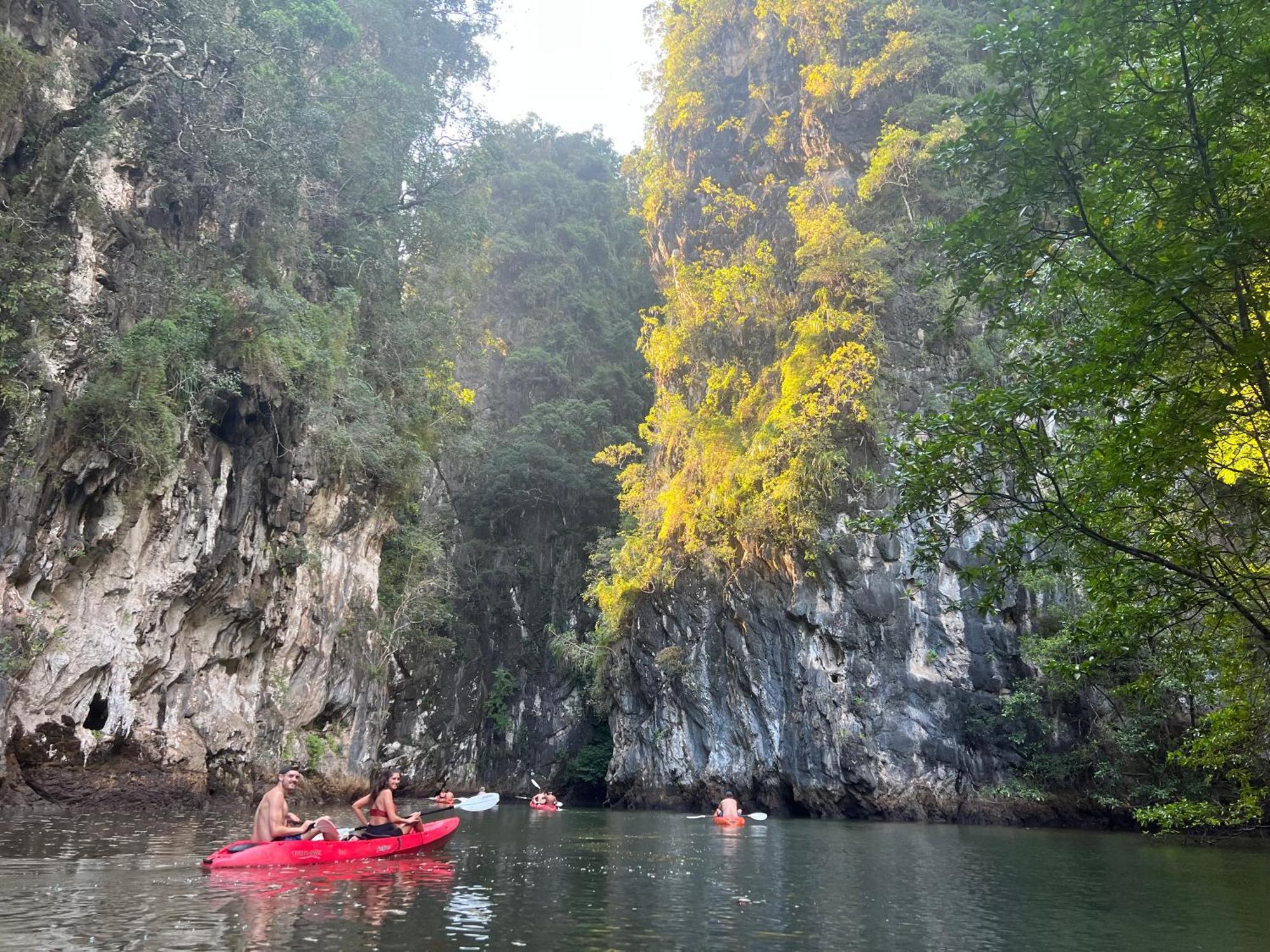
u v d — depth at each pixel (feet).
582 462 176.55
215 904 30.14
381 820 48.39
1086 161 29.48
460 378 190.29
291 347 87.92
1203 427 26.68
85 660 70.44
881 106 132.36
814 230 117.19
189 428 79.15
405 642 132.46
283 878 36.60
